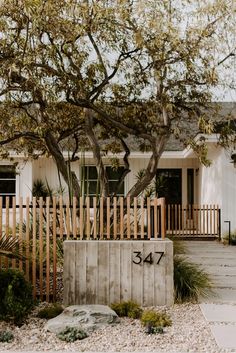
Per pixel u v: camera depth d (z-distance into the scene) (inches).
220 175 691.4
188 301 319.3
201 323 266.8
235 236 658.2
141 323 263.9
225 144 457.7
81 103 392.8
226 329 253.8
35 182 817.5
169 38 366.9
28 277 312.0
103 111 425.1
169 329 255.6
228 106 749.3
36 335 243.6
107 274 313.4
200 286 327.6
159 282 313.0
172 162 896.3
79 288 312.3
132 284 313.3
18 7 346.0
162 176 891.4
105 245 314.5
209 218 756.6
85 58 398.6
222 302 316.8
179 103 423.5
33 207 319.9
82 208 326.3
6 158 513.3
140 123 450.9
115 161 535.8
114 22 368.2
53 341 235.1
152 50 375.9
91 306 272.8
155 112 443.5
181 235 734.5
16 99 423.8
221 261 504.7
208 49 380.5
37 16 340.2
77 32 357.4
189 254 557.9
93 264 313.4
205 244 665.0
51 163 827.4
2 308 263.1
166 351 219.5
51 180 826.2
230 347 224.5
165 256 314.3
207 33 376.5
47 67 364.8
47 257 315.3
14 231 314.3
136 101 444.1
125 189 838.5
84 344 231.0
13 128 452.8
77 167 809.5
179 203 897.5
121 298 312.7
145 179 425.4
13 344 230.4
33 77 356.8
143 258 313.9
